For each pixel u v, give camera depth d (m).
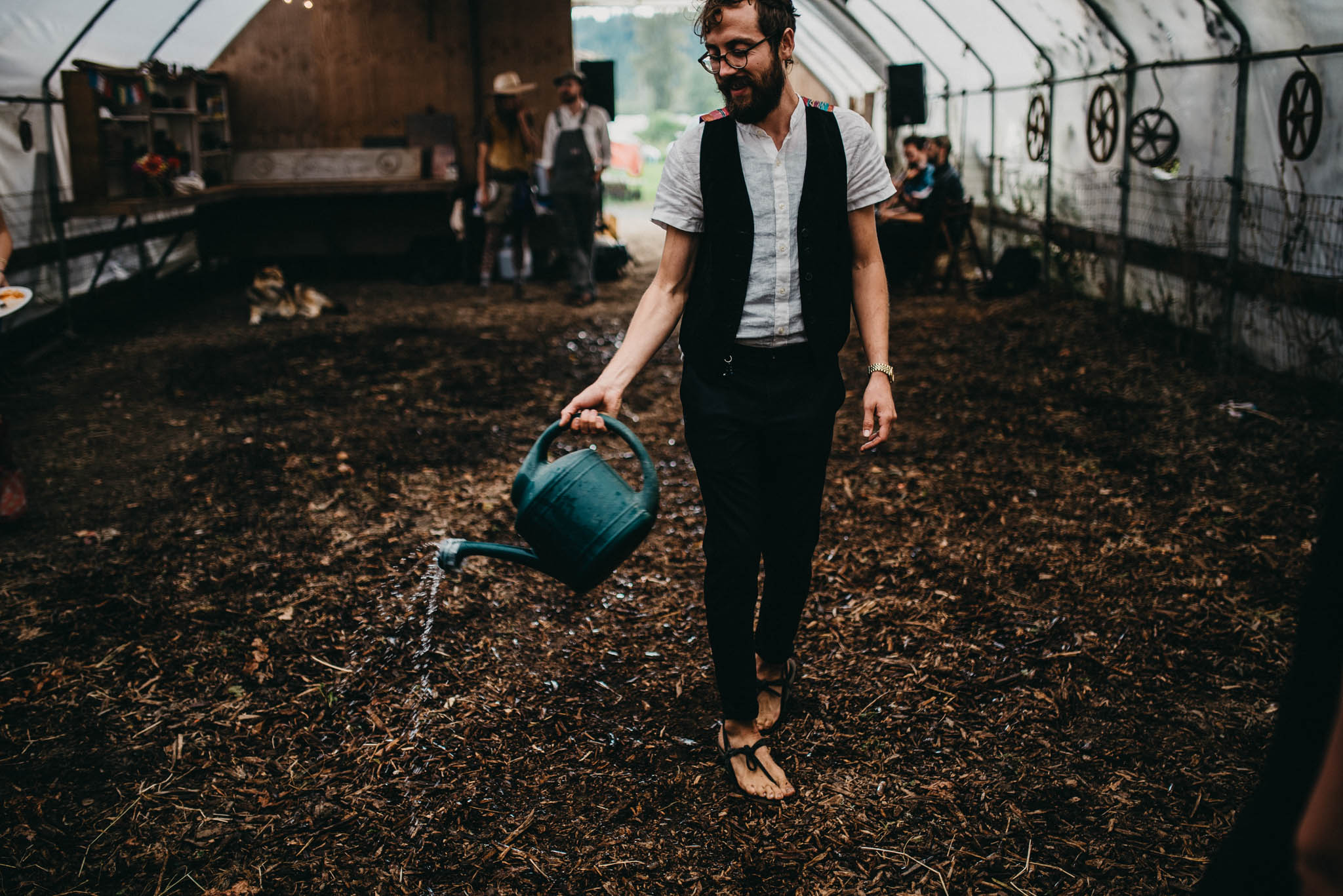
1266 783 1.00
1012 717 2.55
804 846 2.13
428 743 2.48
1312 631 0.96
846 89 15.39
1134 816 2.19
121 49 8.56
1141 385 5.55
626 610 3.17
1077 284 8.09
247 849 2.13
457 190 10.23
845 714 2.59
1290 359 5.30
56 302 7.52
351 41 10.63
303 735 2.52
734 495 2.15
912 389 5.70
